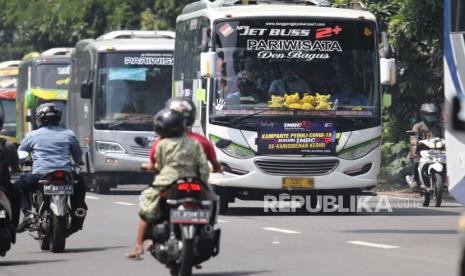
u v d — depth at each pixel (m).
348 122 45.97
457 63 36.34
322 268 27.97
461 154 36.22
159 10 97.25
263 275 26.75
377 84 46.56
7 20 107.81
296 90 45.88
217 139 45.38
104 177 65.00
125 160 63.75
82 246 34.50
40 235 33.53
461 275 17.92
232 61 45.72
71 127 74.50
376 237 36.09
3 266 29.47
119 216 46.12
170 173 25.23
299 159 45.47
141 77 65.06
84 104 68.06
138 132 64.19
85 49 69.25
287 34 46.06
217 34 45.88
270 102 45.59
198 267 25.73
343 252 31.64
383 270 27.44
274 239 35.44
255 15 45.97
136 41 65.94
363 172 46.19
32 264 29.86
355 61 46.44
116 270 28.28
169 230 25.17
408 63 64.56
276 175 45.44
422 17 61.72
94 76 64.81
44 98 89.19
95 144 64.12
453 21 36.50
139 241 25.95
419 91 64.88
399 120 66.19
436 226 40.38
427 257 30.28
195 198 24.84
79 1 102.38
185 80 50.94
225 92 45.53
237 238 35.81
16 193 30.06
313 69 46.12
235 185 45.28
